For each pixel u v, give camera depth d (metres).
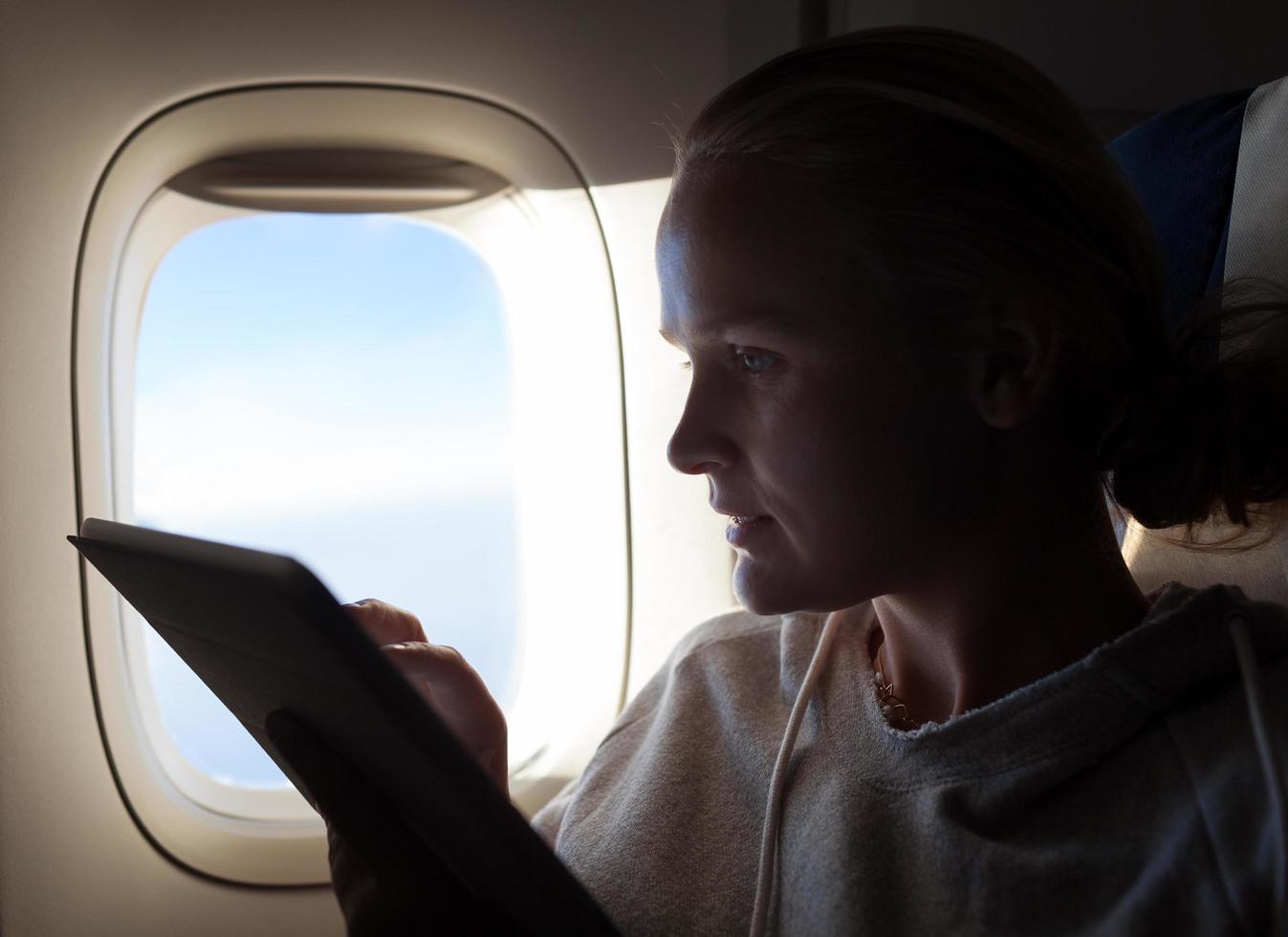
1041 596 0.73
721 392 0.73
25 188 1.16
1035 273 0.67
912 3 1.22
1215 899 0.57
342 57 1.20
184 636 0.71
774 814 0.76
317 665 0.54
